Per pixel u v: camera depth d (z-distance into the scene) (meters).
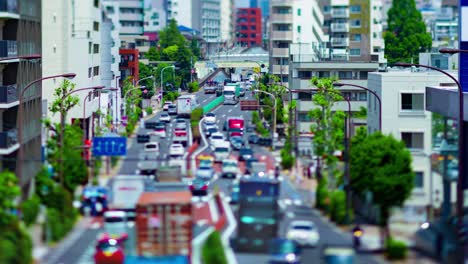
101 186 94.44
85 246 81.19
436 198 101.00
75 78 178.00
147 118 172.50
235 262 78.25
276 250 78.75
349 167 100.69
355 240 81.44
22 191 95.25
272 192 89.56
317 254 79.94
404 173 99.88
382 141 101.69
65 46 178.50
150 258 78.56
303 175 103.25
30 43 132.62
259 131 141.12
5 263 74.44
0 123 122.56
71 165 99.56
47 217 84.44
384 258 79.81
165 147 120.62
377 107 144.62
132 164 104.31
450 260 79.88
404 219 91.50
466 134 117.12
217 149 117.06
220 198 93.12
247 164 106.06
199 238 81.31
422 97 141.75
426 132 141.50
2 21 124.50
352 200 93.88
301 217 87.31
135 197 92.19
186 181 97.75
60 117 164.00
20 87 125.44
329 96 179.00
